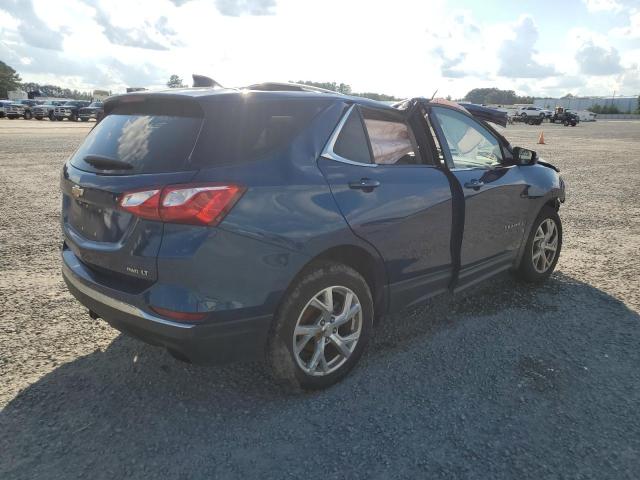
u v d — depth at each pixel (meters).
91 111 42.84
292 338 2.89
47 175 11.59
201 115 2.75
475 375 3.30
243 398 3.03
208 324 2.58
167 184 2.53
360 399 3.03
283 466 2.47
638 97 111.69
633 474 2.42
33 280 4.87
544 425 2.79
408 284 3.53
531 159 4.67
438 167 3.78
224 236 2.56
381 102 3.58
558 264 5.57
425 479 2.38
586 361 3.47
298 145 2.93
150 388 3.12
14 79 120.94
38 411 2.86
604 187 10.85
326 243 2.89
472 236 3.98
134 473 2.41
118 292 2.71
